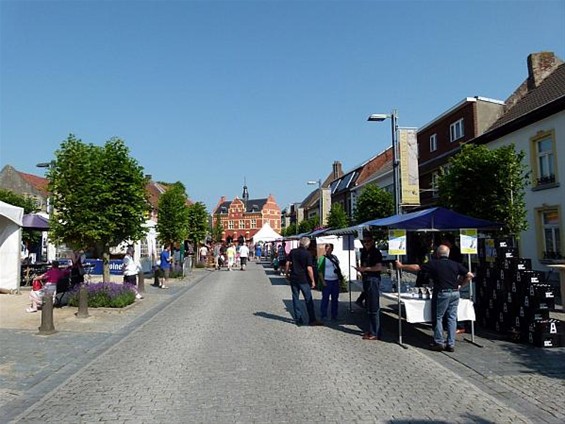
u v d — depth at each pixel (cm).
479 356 757
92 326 1051
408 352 795
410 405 525
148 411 511
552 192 1812
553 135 1797
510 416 491
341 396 557
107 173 1386
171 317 1188
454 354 773
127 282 1510
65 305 1343
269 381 621
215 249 3578
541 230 1891
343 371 672
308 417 489
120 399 554
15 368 696
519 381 618
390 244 884
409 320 845
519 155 1452
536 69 2459
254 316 1201
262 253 6019
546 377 636
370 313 909
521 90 2530
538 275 834
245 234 11662
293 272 1080
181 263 2666
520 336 858
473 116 2602
